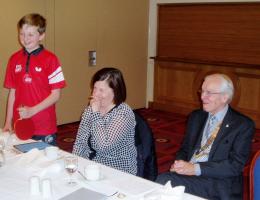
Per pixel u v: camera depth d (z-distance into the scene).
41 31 2.60
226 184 2.19
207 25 5.86
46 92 2.68
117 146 2.23
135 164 2.29
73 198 1.57
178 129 5.47
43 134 2.69
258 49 5.43
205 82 2.24
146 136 2.29
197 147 2.33
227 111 2.26
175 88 6.40
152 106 6.74
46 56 2.65
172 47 6.33
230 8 5.58
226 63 5.68
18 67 2.69
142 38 6.48
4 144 2.23
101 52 5.85
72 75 5.52
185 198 1.58
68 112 5.59
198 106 6.14
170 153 4.45
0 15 4.54
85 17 5.52
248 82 5.56
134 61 6.43
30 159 1.97
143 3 6.35
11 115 2.81
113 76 2.23
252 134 2.19
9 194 1.62
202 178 2.23
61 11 5.20
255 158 1.82
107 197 1.58
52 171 1.86
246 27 5.48
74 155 2.12
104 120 2.25
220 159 2.19
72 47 5.43
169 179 2.22
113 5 5.87
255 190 1.80
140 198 1.58
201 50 6.00
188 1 5.97
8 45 4.68
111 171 1.88
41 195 1.60
